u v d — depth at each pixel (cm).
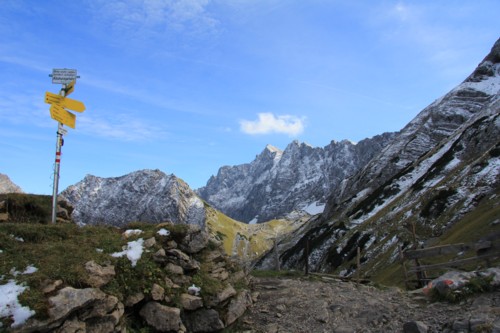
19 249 1127
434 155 12362
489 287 1486
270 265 14412
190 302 1277
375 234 9106
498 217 4788
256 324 1491
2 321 886
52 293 980
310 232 14225
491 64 17788
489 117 10988
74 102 1655
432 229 7362
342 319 1502
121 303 1112
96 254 1191
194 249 1491
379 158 16762
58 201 1916
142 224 1547
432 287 1636
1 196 1711
